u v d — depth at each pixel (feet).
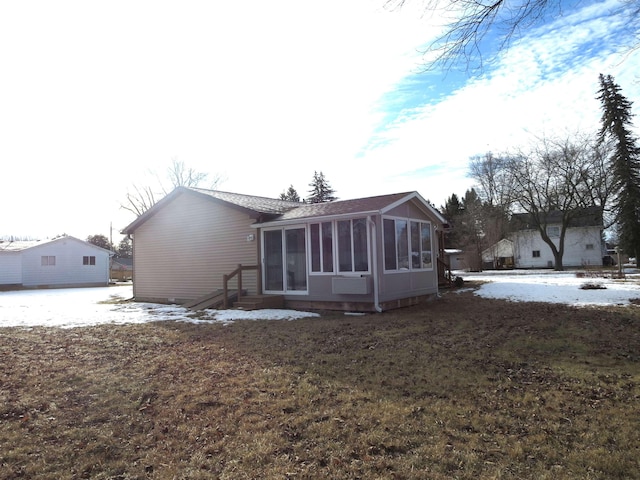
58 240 101.50
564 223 110.32
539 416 13.78
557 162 109.09
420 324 29.32
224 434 12.78
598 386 16.35
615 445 11.78
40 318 35.17
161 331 28.35
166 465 11.12
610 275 67.51
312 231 38.91
